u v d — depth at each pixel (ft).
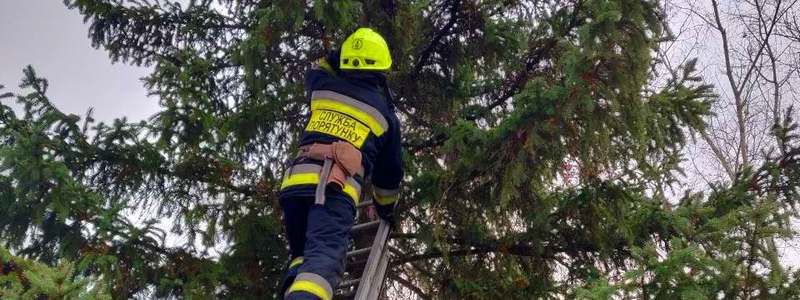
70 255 15.64
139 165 17.98
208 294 16.81
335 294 13.78
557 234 18.69
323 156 11.95
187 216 19.40
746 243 14.20
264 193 19.97
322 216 11.60
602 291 12.27
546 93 14.74
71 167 16.97
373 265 13.44
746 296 13.74
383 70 13.11
